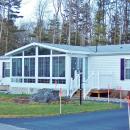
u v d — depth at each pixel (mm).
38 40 71375
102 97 33688
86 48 36969
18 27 75688
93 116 21266
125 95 33031
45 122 18906
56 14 70062
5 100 29469
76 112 22734
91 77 34469
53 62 34844
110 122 19016
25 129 16812
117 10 66062
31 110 22828
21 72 37438
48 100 28516
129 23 64625
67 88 33469
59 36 68938
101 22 64438
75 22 68312
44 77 35438
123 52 33375
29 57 36750
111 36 65562
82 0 68625
